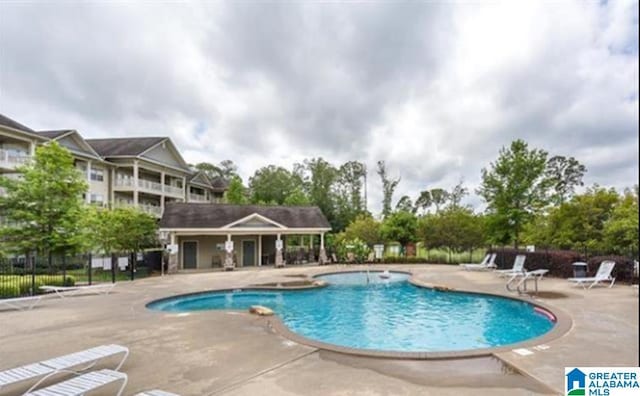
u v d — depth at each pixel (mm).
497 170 22016
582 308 10266
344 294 16016
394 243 31656
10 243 16312
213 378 5449
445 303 13969
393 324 11164
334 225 51469
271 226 26453
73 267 21266
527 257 19266
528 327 10641
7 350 6879
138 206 31375
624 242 15898
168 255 23781
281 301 14641
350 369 5852
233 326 8680
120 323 9023
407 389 5051
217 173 61656
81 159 30500
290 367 5934
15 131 24500
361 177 57125
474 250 27250
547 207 20984
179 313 10297
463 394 4879
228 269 24062
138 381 5332
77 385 4273
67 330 8344
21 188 16688
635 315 9367
